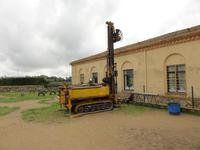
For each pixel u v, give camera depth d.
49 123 13.48
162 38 18.77
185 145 8.46
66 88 16.47
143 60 21.36
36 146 8.97
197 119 13.14
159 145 8.55
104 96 17.42
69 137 10.12
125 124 12.30
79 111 16.14
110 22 17.98
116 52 25.19
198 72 15.88
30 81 51.28
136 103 19.86
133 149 8.21
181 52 17.22
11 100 28.06
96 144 8.94
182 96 17.19
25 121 14.33
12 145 9.22
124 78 24.59
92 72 31.88
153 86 20.16
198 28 15.68
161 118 13.68
